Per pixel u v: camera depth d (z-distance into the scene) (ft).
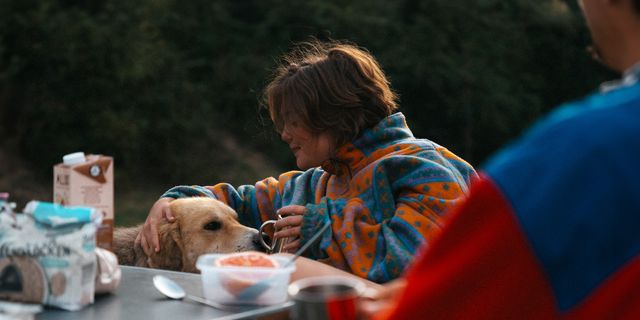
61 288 6.32
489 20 57.47
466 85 55.36
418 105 55.11
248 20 55.62
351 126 10.07
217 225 11.84
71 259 6.30
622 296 3.90
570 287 3.97
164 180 48.75
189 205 12.03
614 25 4.47
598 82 60.59
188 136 50.06
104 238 7.13
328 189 10.59
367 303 5.57
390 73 53.93
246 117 52.49
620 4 4.40
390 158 9.83
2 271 6.42
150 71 48.65
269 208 11.93
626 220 3.88
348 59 10.19
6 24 47.32
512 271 4.08
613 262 3.91
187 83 50.52
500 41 57.57
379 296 5.73
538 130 4.22
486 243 4.13
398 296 5.06
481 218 4.19
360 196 9.93
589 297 3.94
